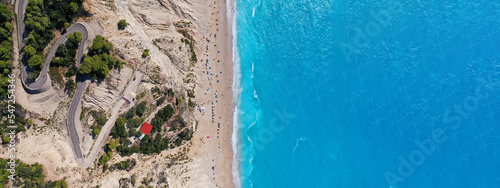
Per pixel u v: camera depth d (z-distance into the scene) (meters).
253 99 87.44
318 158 86.56
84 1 68.38
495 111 84.69
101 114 71.69
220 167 87.50
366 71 85.50
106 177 72.81
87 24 68.75
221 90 86.75
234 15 87.25
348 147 86.38
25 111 66.62
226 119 87.31
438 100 84.81
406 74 85.06
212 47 86.00
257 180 87.88
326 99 86.12
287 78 86.69
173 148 81.88
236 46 87.38
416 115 85.31
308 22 86.25
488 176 85.38
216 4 85.81
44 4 65.00
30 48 62.06
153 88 75.69
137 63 72.62
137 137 76.75
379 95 85.62
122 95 72.62
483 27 84.00
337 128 86.38
